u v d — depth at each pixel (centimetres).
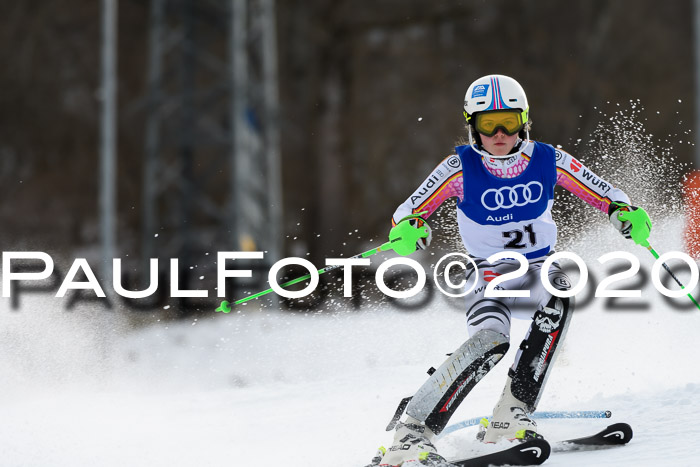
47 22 10706
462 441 1416
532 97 9281
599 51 9525
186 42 5856
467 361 1311
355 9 9162
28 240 10019
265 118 5503
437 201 1420
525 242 1409
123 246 9388
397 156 9375
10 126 10644
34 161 10612
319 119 9138
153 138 6003
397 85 9512
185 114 5809
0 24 10712
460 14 8831
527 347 1372
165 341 3797
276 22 9225
